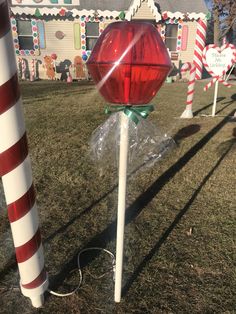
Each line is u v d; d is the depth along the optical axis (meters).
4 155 1.76
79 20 14.02
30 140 5.12
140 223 3.04
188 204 3.37
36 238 2.02
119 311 2.17
